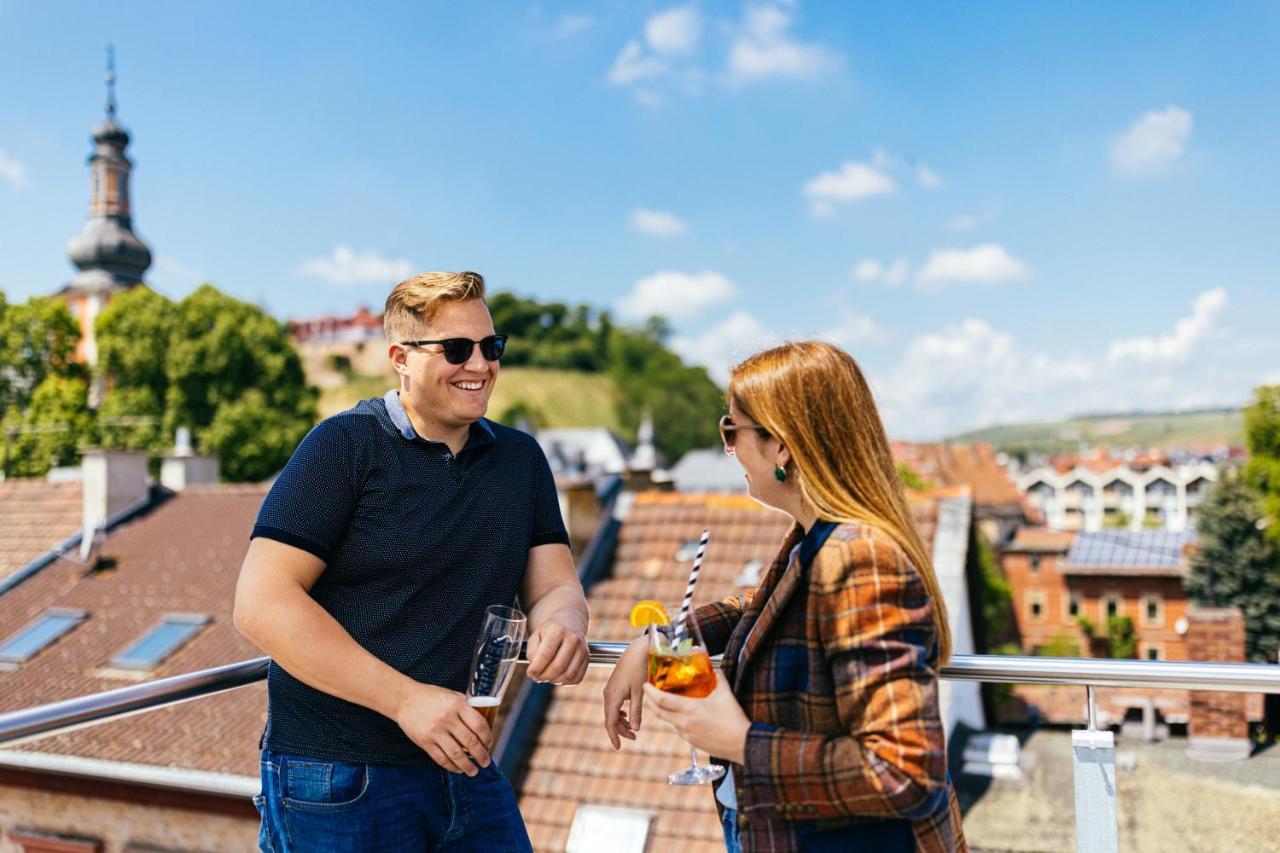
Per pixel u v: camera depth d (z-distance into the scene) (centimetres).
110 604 1536
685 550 1395
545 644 253
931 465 8281
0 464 4853
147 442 5050
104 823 1094
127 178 9081
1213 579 5134
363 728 249
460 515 259
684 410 15412
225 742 1120
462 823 262
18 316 5150
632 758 1077
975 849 632
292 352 5491
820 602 189
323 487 245
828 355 202
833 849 191
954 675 255
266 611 233
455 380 257
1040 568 5428
